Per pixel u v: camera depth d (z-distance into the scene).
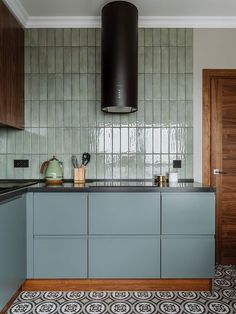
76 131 2.63
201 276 2.06
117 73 2.22
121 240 2.06
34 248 2.06
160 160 2.64
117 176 2.63
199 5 2.40
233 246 2.68
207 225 2.05
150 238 2.06
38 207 2.05
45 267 2.06
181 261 2.06
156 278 2.07
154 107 2.63
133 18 2.26
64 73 2.63
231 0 2.33
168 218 2.05
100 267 2.06
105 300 1.99
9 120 2.24
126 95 2.23
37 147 2.63
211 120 2.67
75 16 2.58
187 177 2.64
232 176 2.69
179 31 2.64
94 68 2.63
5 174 2.63
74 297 2.03
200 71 2.64
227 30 2.64
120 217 2.05
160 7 2.42
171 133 2.64
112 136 2.63
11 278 1.81
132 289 2.13
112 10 2.23
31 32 2.64
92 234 2.05
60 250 2.06
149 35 2.64
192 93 2.64
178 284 2.13
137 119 2.63
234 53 2.64
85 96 2.63
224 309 1.88
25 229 2.05
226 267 2.61
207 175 2.65
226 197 2.70
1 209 1.67
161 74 2.63
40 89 2.63
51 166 2.44
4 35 2.13
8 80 2.22
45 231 2.05
